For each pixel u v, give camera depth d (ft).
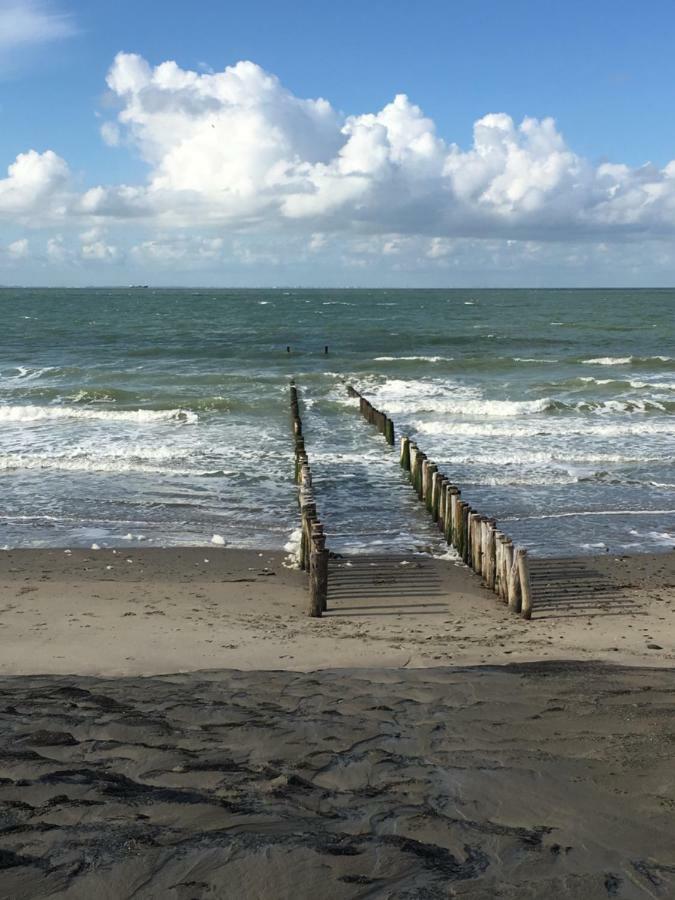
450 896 10.92
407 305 399.44
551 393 101.19
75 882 11.29
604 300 484.33
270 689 21.54
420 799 14.34
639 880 11.42
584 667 24.04
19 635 29.14
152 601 34.94
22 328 217.97
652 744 16.48
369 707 19.76
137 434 75.46
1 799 14.29
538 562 42.24
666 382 111.24
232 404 92.43
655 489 57.36
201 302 439.63
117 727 18.29
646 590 37.47
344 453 69.15
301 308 360.48
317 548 33.40
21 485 56.70
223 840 12.51
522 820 13.42
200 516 50.65
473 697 20.35
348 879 11.37
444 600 36.06
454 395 100.07
